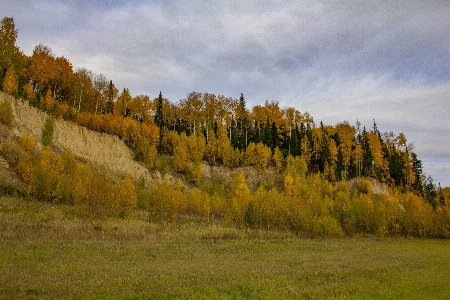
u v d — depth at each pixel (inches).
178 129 3988.7
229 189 3014.3
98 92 3654.0
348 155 3991.1
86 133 2662.4
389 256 1347.2
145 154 2960.1
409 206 3277.6
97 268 772.0
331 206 2623.0
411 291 712.4
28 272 689.6
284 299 599.5
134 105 3905.0
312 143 4156.0
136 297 555.5
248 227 2070.6
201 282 703.7
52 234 1165.1
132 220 1713.8
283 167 3521.2
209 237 1555.1
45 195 1716.3
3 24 2534.5
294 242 1638.8
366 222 2524.6
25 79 2812.5
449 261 1317.7
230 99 4274.1
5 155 1877.5
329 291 679.7
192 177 3058.6
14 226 1173.7
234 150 3535.9
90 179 1795.0
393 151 4744.1
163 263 903.1
